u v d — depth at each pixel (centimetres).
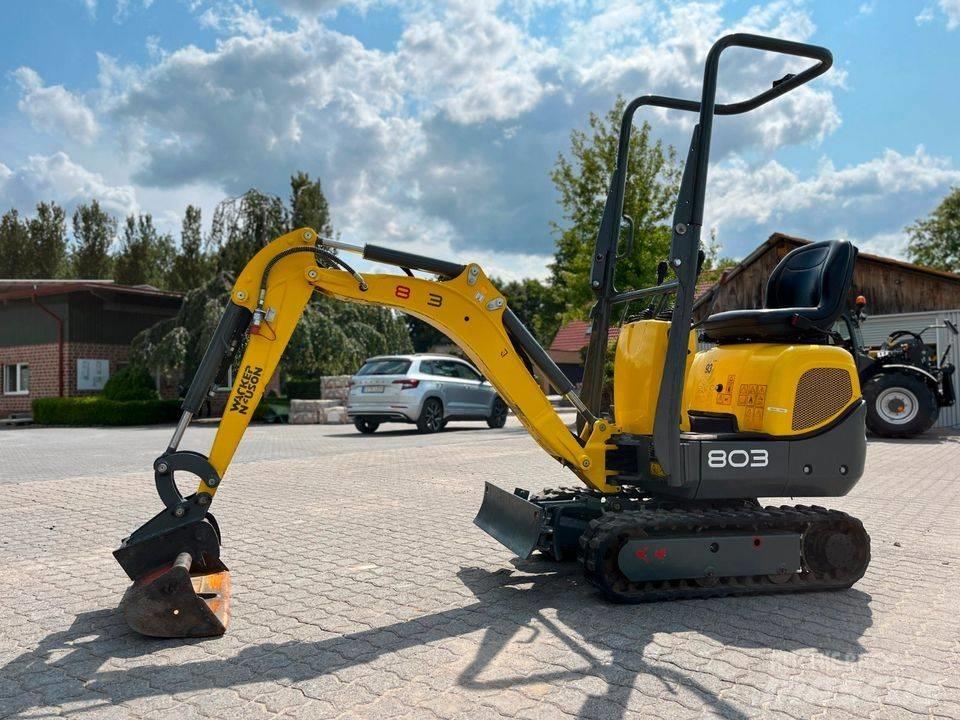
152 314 2689
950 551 591
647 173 1981
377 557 570
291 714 313
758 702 324
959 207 4959
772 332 516
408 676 352
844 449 493
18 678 350
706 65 454
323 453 1227
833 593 484
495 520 548
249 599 469
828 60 462
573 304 2097
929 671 358
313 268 445
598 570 446
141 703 324
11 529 670
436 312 470
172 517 419
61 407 2283
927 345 1584
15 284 2452
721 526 473
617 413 516
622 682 344
